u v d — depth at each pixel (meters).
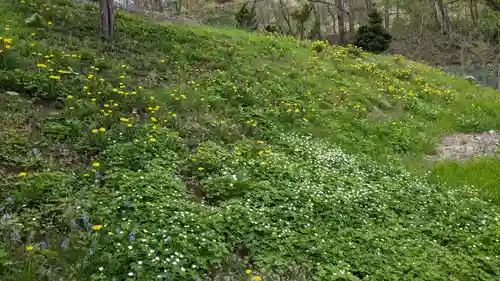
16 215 5.66
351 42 35.41
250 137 10.50
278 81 14.89
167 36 16.25
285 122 11.89
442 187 9.70
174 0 42.50
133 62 12.72
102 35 14.05
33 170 6.88
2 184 6.22
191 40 16.77
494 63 41.66
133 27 16.06
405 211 8.15
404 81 19.98
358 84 17.22
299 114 12.44
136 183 6.81
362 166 10.27
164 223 5.98
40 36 12.52
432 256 6.54
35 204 6.00
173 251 5.46
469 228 7.68
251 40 19.88
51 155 7.35
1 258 4.82
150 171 7.38
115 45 13.75
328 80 16.81
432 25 59.38
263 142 10.25
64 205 5.97
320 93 15.12
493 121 15.80
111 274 4.95
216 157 8.51
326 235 6.61
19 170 6.81
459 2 57.50
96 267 4.98
